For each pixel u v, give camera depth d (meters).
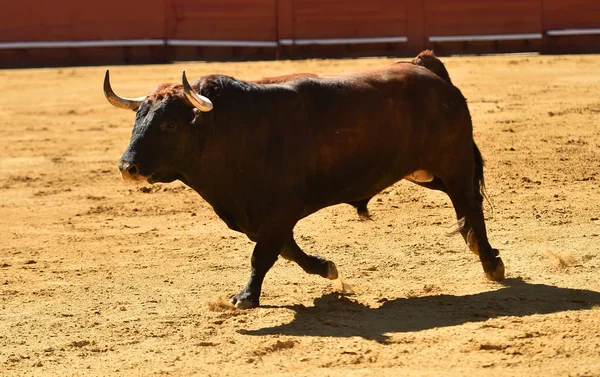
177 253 17.14
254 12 48.91
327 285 14.31
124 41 49.16
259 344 11.52
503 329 11.66
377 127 13.17
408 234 17.33
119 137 30.61
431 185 14.38
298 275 15.00
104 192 23.16
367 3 48.44
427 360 10.75
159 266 16.28
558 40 47.41
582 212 18.03
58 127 32.69
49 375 11.10
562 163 22.53
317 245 16.83
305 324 12.27
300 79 13.11
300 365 10.80
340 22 48.62
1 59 49.78
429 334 11.64
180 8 49.22
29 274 16.14
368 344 11.38
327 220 18.73
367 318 12.43
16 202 22.56
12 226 20.14
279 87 12.91
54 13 49.47
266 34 48.91
